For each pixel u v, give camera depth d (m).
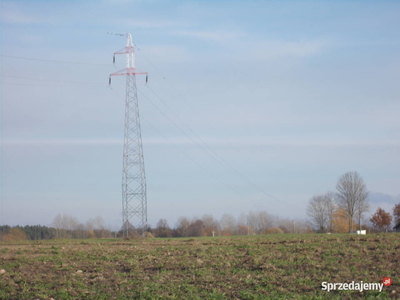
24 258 31.80
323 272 22.55
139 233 61.56
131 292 20.50
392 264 23.84
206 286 20.75
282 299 18.09
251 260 26.69
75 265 28.11
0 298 20.48
